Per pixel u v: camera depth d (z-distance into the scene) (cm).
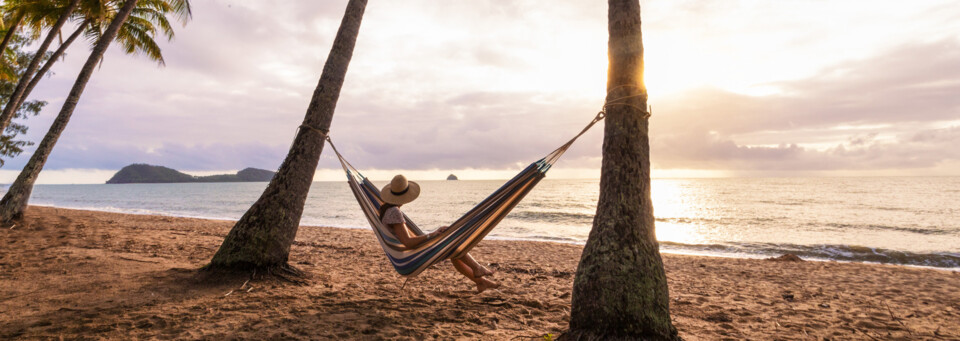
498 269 841
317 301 486
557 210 3391
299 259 827
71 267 589
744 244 1522
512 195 419
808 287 724
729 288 710
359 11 635
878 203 3659
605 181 367
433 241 426
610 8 394
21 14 1304
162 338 345
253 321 398
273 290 521
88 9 1316
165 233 1173
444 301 527
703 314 528
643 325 329
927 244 1519
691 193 6438
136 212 3017
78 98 1111
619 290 333
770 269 925
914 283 767
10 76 1597
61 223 1148
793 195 5275
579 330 344
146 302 447
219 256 571
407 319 431
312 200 5231
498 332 405
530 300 541
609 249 344
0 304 422
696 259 1075
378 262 851
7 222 995
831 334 450
